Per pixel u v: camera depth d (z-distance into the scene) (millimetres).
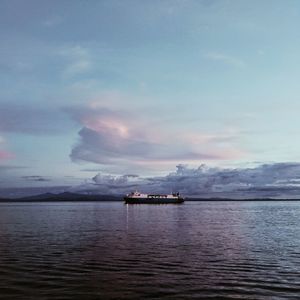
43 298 28625
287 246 58062
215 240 66500
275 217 152500
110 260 44500
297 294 29922
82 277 35531
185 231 85625
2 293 29938
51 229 91250
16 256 47312
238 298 28984
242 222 119500
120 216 163500
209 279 34938
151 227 98125
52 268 39594
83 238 69625
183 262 43469
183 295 29750
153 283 33344
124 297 29094
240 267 40531
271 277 35750
